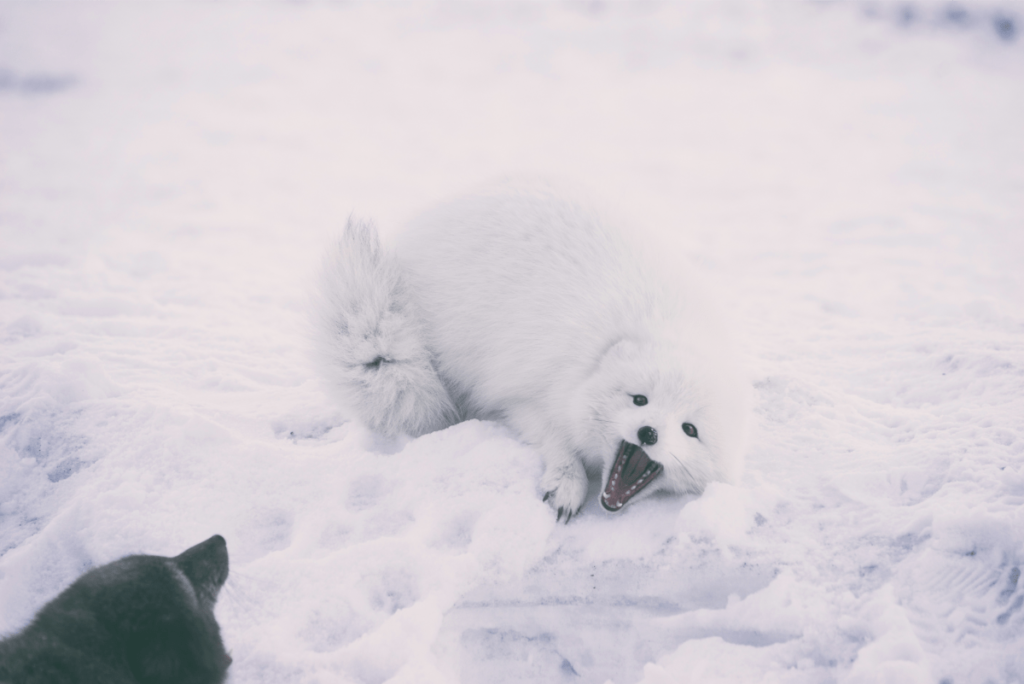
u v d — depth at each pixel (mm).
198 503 3084
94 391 3703
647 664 2477
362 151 15977
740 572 2768
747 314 5750
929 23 33031
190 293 5914
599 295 3230
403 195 11828
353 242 3418
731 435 3008
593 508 3160
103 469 3221
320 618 2639
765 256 8000
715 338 3332
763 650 2518
